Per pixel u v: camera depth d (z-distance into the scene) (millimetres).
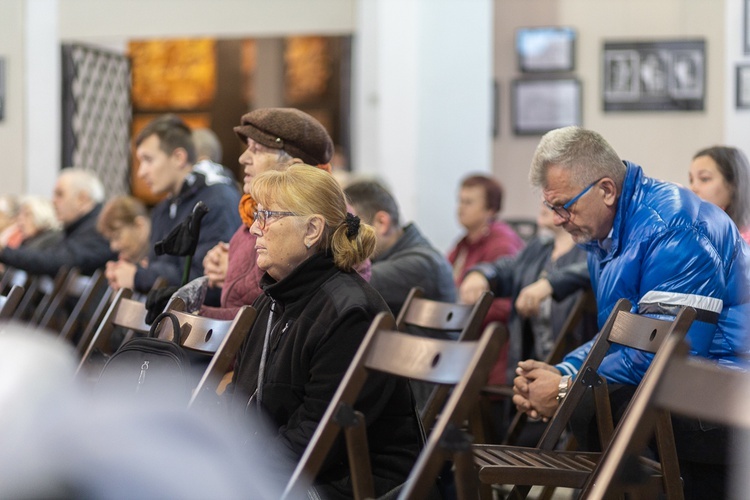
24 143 10492
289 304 3424
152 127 5633
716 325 3527
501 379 5824
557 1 8844
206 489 1933
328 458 3160
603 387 3529
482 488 3377
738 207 4422
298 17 10219
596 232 3723
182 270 5332
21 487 1663
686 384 2404
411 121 9203
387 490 3176
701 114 8477
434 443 2684
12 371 1655
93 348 4641
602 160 3658
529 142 9000
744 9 7152
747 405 2268
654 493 3180
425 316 4387
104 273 5930
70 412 1731
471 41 9094
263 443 3342
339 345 3242
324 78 15305
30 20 10469
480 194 6633
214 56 15516
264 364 3457
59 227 8430
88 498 1740
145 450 1870
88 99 11008
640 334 3369
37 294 7508
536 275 5430
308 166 3545
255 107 15500
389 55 9242
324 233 3445
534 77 8930
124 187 11750
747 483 3305
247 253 4297
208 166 5492
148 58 15570
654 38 8555
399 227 5180
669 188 3674
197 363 4465
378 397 3133
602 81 8656
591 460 3480
